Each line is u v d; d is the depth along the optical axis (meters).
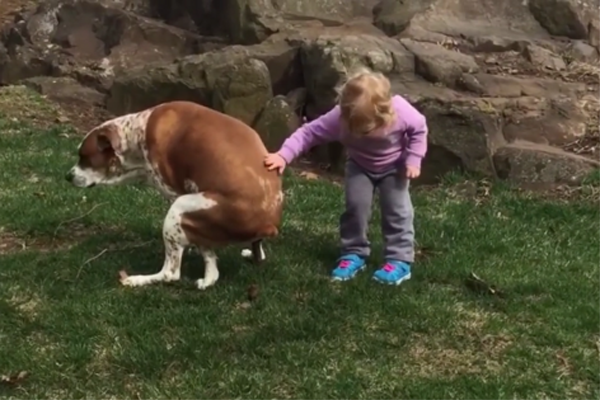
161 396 4.92
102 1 14.23
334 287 6.19
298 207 7.93
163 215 7.62
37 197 8.03
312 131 6.06
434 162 8.91
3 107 11.46
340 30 11.90
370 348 5.40
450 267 6.53
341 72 10.10
